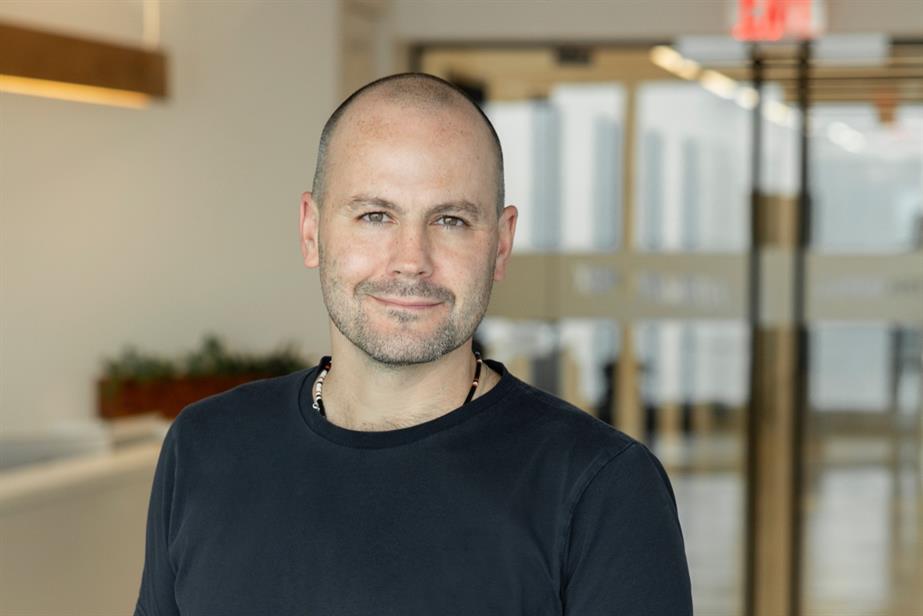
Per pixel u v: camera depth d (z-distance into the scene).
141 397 6.86
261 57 7.26
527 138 7.80
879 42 7.13
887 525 7.20
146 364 6.92
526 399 1.65
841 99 7.33
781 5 7.14
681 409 7.74
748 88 7.45
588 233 7.78
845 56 7.20
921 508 7.43
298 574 1.60
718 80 7.50
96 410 6.99
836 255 7.44
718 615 6.18
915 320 7.39
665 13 7.39
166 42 7.24
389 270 1.57
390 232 1.58
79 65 6.16
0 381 6.62
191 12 7.25
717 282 7.62
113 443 4.23
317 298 7.28
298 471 1.65
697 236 7.63
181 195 7.26
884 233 7.38
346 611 1.57
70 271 6.90
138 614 1.80
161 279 7.23
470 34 7.59
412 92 1.59
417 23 7.64
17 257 6.68
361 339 1.60
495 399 1.64
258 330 7.33
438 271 1.58
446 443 1.61
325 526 1.60
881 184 7.35
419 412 1.64
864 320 7.45
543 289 7.86
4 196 6.61
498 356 7.93
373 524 1.59
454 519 1.57
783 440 7.60
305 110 7.25
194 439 1.74
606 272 7.78
